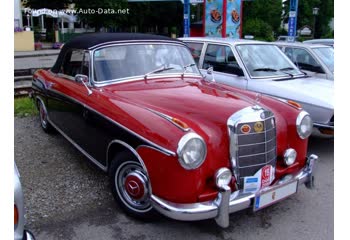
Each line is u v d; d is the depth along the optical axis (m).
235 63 6.06
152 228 3.40
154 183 3.05
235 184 3.23
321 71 7.21
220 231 3.39
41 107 5.88
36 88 5.85
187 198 2.97
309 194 4.15
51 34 31.02
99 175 4.43
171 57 4.62
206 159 3.04
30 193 3.95
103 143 3.71
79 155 5.05
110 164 3.73
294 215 3.69
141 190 3.30
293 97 5.44
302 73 6.42
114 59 4.22
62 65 4.96
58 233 3.28
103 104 3.70
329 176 4.67
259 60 6.17
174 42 4.75
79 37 4.76
